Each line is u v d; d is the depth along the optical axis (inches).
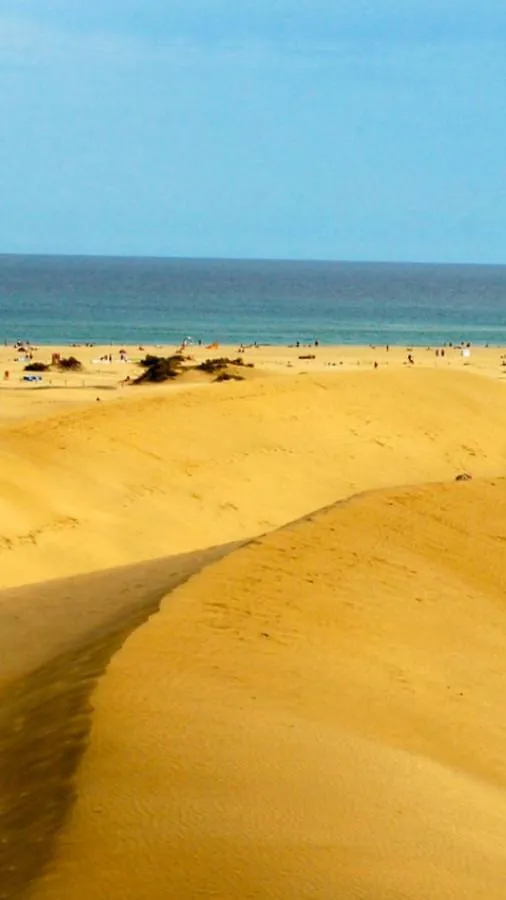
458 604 1610.5
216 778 845.8
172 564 1740.9
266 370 6314.0
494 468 3636.8
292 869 699.4
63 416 3038.9
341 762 936.3
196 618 1304.1
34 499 2536.9
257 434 3312.0
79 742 900.6
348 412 3631.9
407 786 911.7
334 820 794.8
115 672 1080.8
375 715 1161.4
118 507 2674.7
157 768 848.9
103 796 789.2
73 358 7047.2
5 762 926.4
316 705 1130.0
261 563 1545.3
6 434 2844.5
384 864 726.5
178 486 2881.4
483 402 4028.1
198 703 1031.0
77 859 698.8
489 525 1953.7
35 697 1094.4
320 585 1513.3
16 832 770.2
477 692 1339.8
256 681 1155.9
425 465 3511.3
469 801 927.0
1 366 6884.8
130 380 6018.7
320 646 1316.4
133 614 1357.0
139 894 660.1
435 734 1165.1
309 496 3090.6
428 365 7475.4
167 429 3134.8
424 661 1384.1
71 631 1386.6
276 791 837.8
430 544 1811.0
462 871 741.3
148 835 731.4
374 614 1467.8
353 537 1737.2
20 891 671.1
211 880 677.3
